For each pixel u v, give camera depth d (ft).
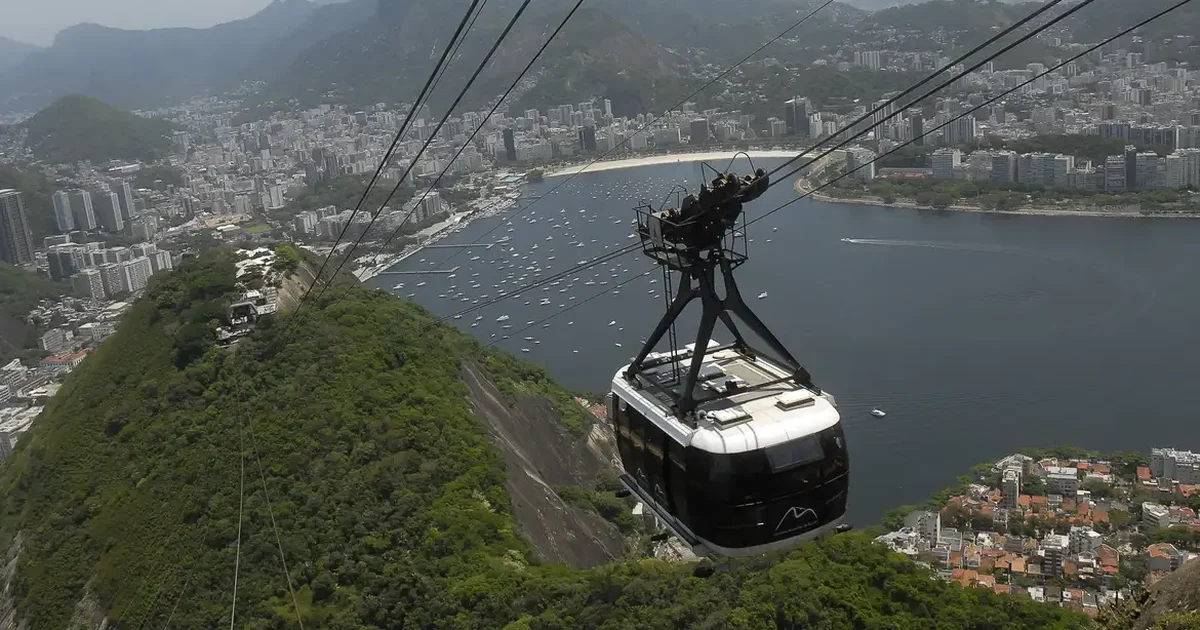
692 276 49.70
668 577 138.31
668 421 48.19
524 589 136.05
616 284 383.04
